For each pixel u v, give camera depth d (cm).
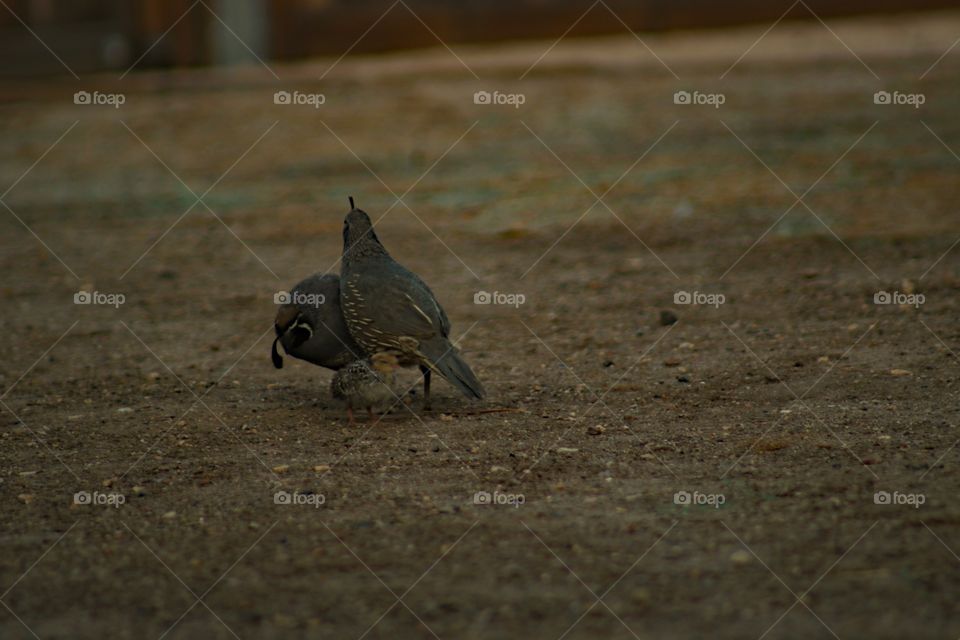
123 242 1998
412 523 883
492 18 3766
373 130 2727
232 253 1894
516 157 2395
